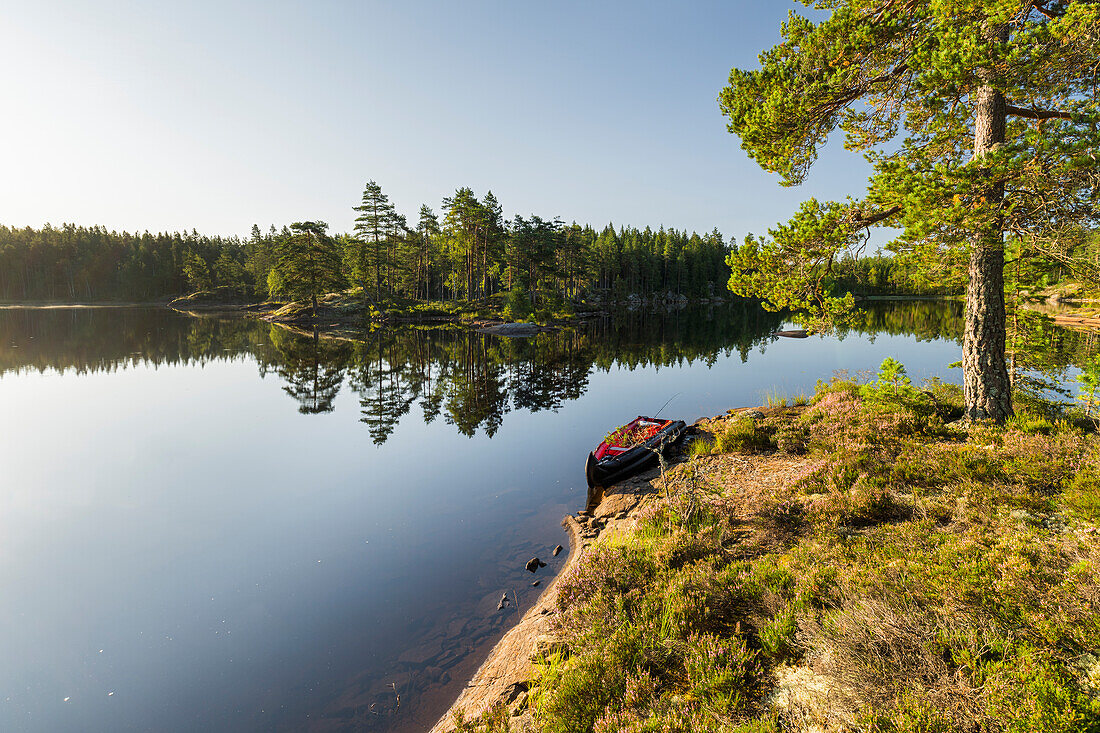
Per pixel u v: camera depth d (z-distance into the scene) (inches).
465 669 239.3
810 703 154.9
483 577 322.3
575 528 387.5
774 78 444.1
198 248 5324.8
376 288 3216.0
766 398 796.0
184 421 735.7
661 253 5064.0
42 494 465.4
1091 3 302.8
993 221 330.6
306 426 710.5
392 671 240.8
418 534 384.2
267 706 221.9
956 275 472.4
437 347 1654.8
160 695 229.1
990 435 355.9
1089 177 301.1
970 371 412.8
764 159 481.7
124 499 453.4
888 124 472.4
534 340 1870.1
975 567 195.9
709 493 367.2
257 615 285.9
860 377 723.4
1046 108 396.2
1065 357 681.0
